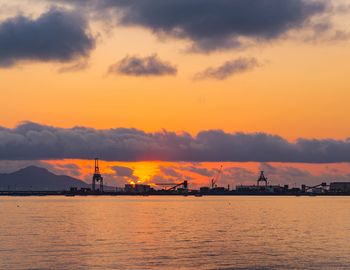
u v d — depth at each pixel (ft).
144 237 420.36
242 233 456.04
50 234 443.32
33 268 280.72
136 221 608.19
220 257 314.14
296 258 310.04
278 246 362.74
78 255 320.91
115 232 464.24
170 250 342.44
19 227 514.68
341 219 645.10
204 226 534.37
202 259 307.58
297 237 421.18
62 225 541.75
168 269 277.85
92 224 557.33
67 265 288.51
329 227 518.78
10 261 300.40
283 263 294.25
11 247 356.59
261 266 286.05
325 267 282.56
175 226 533.96
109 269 278.26
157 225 546.26
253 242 386.73
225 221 611.47
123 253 328.90
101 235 435.94
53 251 337.11
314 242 385.29
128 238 412.98
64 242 384.88
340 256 315.99
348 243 378.94
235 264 291.58
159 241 392.47
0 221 601.21
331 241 391.65
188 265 288.92
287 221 609.83
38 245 367.45
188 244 374.63
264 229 497.46
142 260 303.68
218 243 380.17
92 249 346.74
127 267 283.18
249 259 307.17
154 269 277.64
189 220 630.74
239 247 357.82
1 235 433.89
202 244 374.43
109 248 351.87
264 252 333.83
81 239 404.77
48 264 291.38
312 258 309.63
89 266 285.84
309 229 495.82
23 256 317.22
